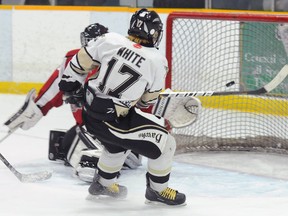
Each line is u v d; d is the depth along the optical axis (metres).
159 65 7.71
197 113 9.64
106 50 7.71
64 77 7.98
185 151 11.27
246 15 10.41
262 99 12.38
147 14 7.75
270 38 12.82
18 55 17.25
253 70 13.16
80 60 7.81
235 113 12.71
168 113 9.39
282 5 16.36
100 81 7.74
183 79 12.05
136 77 7.62
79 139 9.72
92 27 9.52
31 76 17.22
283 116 12.09
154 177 8.10
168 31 10.95
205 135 11.73
